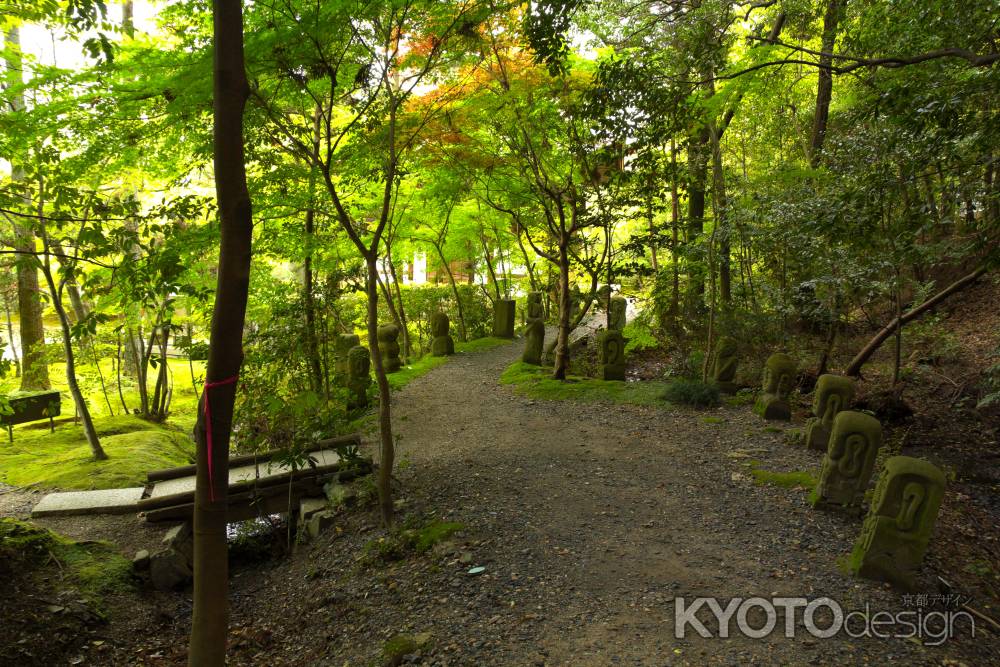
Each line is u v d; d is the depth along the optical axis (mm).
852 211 7285
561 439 7859
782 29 11969
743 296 11156
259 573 5973
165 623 4973
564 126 9328
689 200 13414
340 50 5395
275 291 9523
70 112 5574
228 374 2793
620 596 4105
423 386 11367
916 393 9469
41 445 9562
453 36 5820
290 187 7059
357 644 4012
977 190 7469
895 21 6734
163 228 5391
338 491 6484
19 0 4762
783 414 8352
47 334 14180
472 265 21438
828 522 5230
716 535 5027
